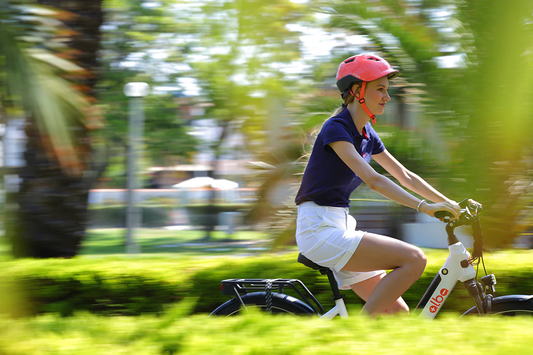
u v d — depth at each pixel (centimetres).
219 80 1783
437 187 1280
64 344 377
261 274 945
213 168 3212
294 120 1370
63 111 862
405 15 1332
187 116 2759
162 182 4331
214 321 426
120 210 3869
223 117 1812
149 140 3062
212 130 2345
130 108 2575
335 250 540
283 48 1341
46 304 995
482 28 1255
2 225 1340
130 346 374
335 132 548
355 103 571
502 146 1255
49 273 995
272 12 1273
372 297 524
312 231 552
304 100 1388
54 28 887
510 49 1240
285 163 1388
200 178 4119
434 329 400
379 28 1343
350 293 899
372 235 538
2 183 1330
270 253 1308
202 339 378
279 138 1400
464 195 1253
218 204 3550
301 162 1366
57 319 454
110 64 2188
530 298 543
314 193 557
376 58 565
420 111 1295
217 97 1809
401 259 525
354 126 568
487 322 420
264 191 1384
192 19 2055
